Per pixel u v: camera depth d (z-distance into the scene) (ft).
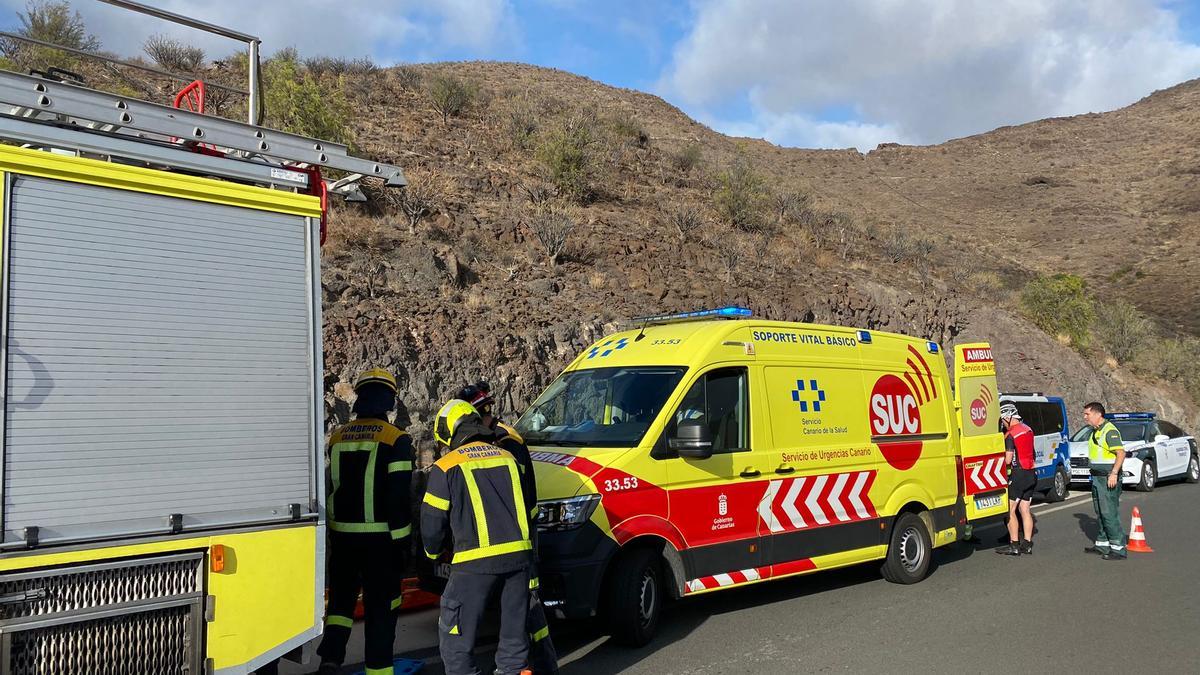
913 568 29.32
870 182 231.30
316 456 15.51
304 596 15.15
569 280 58.08
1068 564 32.99
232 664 14.28
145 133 14.44
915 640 22.61
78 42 63.87
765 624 24.06
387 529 17.74
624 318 53.52
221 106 61.52
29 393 12.62
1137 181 247.91
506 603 16.38
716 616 24.93
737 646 21.94
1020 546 34.94
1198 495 57.36
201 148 15.81
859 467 27.40
